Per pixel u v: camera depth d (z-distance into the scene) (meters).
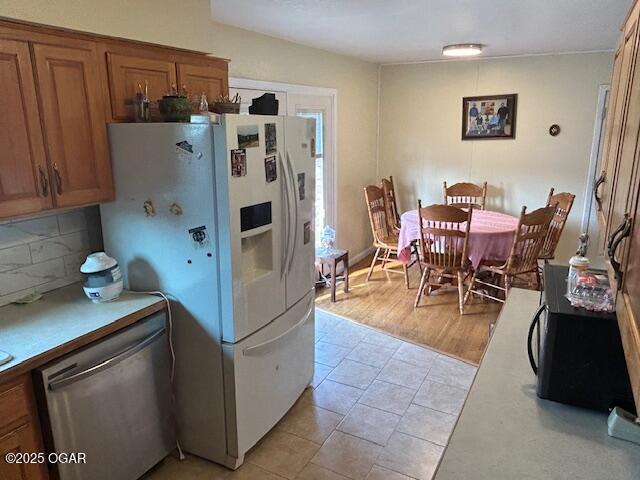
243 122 2.02
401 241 4.53
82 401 1.84
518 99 4.95
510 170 5.15
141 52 2.18
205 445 2.35
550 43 4.12
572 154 4.84
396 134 5.65
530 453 1.20
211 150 1.97
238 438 2.26
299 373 2.77
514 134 5.05
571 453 1.20
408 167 5.67
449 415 2.68
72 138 1.93
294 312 2.63
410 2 2.62
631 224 0.84
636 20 1.13
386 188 5.34
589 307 1.35
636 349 0.74
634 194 0.83
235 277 2.10
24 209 1.78
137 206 2.19
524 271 4.04
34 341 1.76
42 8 1.74
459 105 5.24
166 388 2.28
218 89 2.67
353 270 5.31
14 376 1.61
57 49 1.82
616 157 1.32
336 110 4.73
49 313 2.02
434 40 3.90
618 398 1.32
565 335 1.33
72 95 1.91
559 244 5.06
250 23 3.19
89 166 2.03
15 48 1.68
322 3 2.66
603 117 4.63
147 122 2.17
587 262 1.60
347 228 5.32
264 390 2.41
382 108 5.66
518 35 3.70
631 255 0.83
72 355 1.79
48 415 1.72
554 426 1.30
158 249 2.21
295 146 2.44
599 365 1.32
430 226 4.27
